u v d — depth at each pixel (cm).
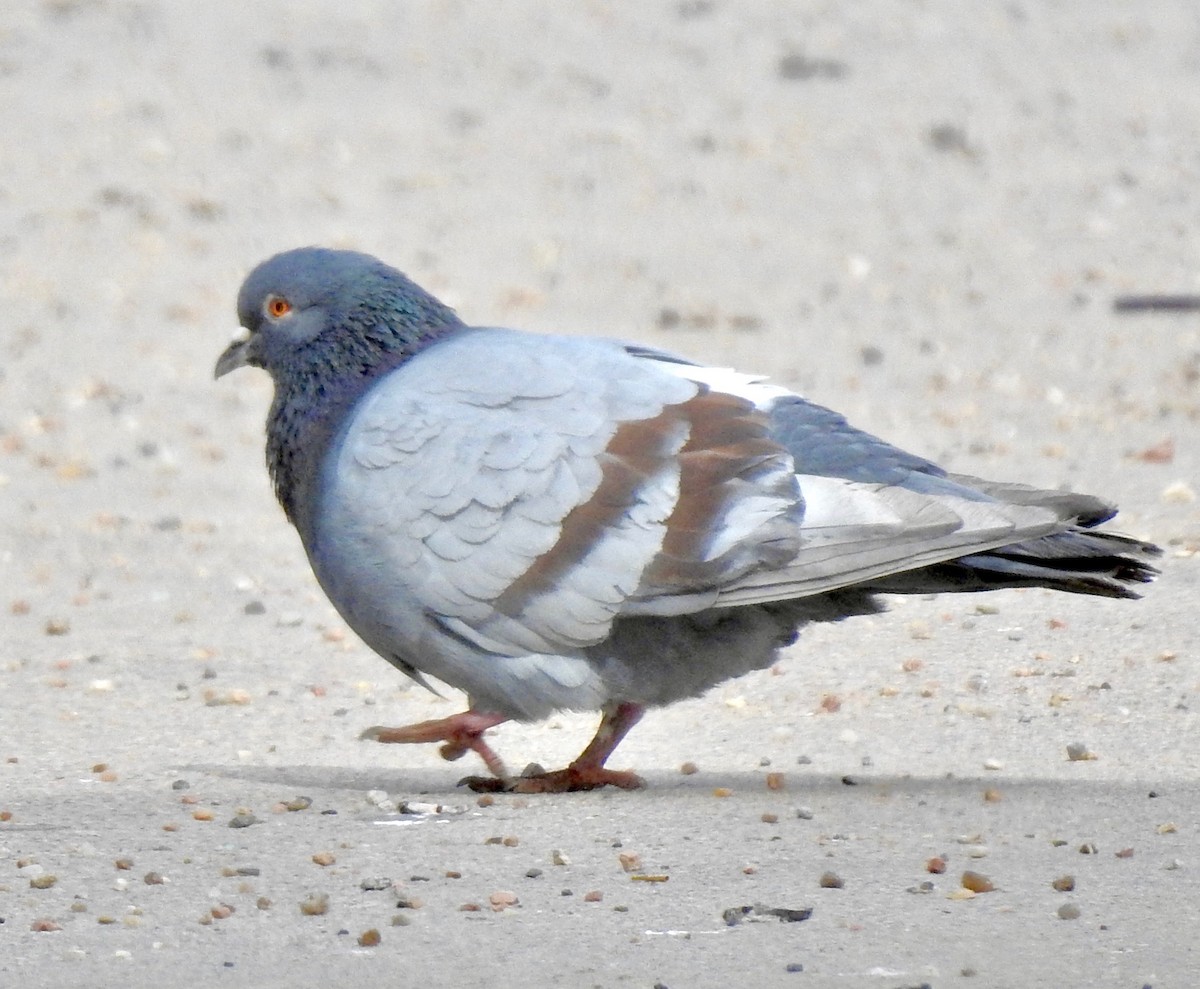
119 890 868
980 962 766
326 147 2767
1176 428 1781
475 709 1031
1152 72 3119
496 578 969
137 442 1847
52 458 1794
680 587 956
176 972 773
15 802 1004
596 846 921
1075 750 1048
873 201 2622
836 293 2292
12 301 2239
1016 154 2792
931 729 1110
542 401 982
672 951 784
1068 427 1802
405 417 988
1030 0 3459
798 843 917
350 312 1041
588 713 1168
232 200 2573
